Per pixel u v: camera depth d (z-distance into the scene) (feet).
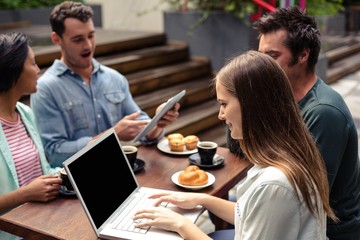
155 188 5.74
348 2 32.55
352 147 5.43
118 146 5.49
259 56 4.16
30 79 6.37
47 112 7.89
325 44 22.61
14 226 4.93
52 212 5.18
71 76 8.26
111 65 14.05
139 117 8.86
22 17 20.51
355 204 5.68
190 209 5.22
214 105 15.02
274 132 4.04
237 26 15.81
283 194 3.84
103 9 24.00
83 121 8.27
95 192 4.77
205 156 6.32
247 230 4.02
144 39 16.61
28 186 5.45
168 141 7.17
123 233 4.63
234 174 6.16
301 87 5.69
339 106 5.31
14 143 6.41
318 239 4.09
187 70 15.96
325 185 4.16
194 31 16.90
